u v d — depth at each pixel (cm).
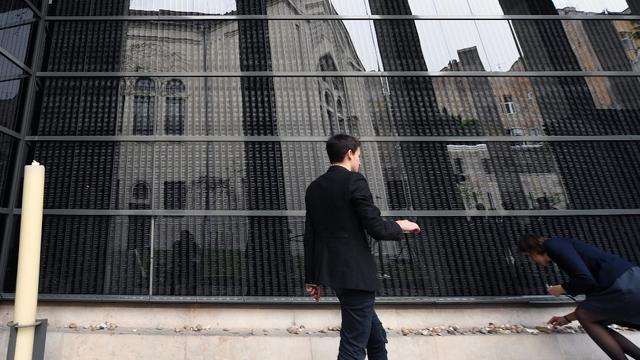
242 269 330
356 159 251
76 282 320
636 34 403
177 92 372
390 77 387
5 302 312
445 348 301
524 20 408
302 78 384
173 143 358
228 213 342
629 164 367
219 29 393
